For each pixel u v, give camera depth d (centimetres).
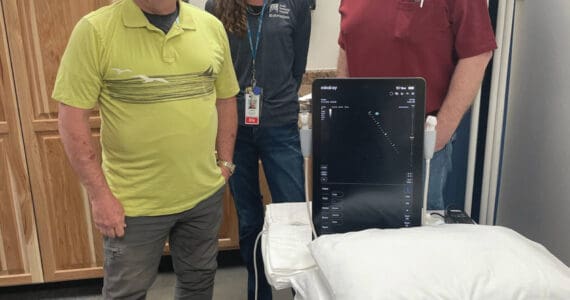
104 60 134
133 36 135
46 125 225
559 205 155
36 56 216
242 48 188
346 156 123
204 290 178
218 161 177
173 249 173
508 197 190
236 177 204
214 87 159
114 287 156
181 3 146
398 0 141
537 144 167
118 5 136
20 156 227
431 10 137
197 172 154
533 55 168
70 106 136
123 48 135
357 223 126
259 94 189
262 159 203
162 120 142
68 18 214
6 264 242
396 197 124
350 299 95
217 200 167
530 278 97
